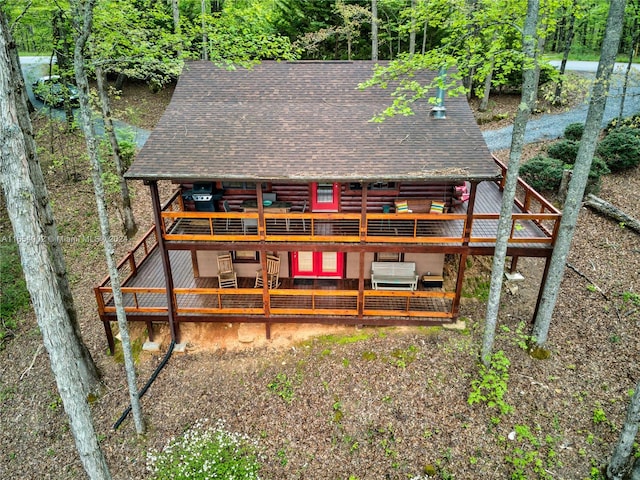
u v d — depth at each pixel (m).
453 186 14.56
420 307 15.05
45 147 24.55
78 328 13.64
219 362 14.41
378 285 15.47
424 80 15.05
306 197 14.80
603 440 11.43
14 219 7.35
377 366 13.66
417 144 13.27
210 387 13.76
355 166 12.60
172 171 12.43
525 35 10.32
